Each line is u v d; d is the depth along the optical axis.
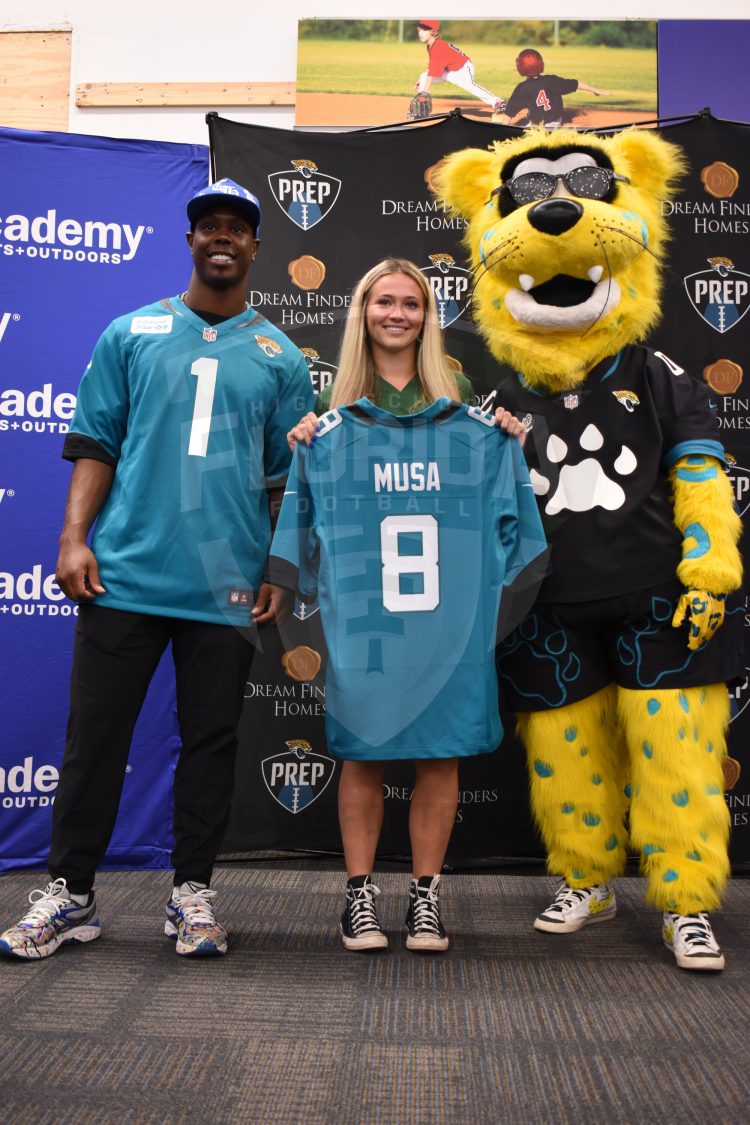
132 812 2.73
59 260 2.78
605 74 3.86
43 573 2.75
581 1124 1.32
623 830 2.27
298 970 1.93
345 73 3.90
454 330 2.68
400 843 2.75
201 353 2.12
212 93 3.92
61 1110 1.34
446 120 2.80
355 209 2.81
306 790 2.77
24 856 2.71
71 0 3.96
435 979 1.89
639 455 2.15
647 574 2.08
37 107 3.95
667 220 2.77
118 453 2.18
